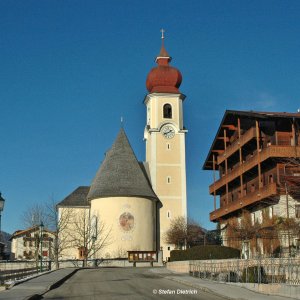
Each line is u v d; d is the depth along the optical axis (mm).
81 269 57375
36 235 75062
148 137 90875
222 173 75750
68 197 91312
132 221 79875
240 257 51219
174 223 84938
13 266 69875
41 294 25500
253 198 57938
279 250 51000
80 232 81688
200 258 51031
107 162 84938
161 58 94062
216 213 72625
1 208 28859
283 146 53875
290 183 52531
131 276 41844
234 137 69375
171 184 87562
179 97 91125
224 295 24875
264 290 26594
